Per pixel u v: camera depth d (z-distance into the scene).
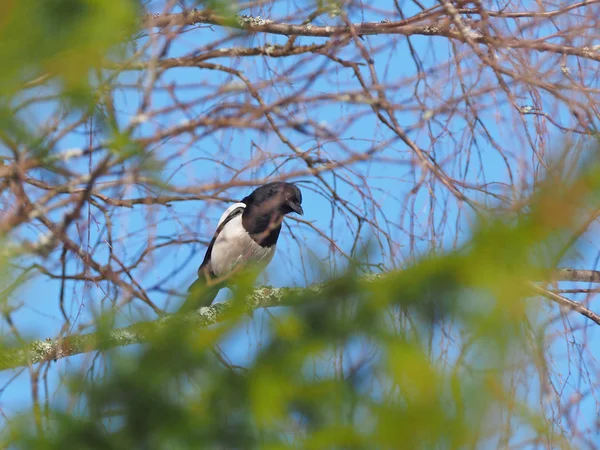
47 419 3.77
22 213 5.79
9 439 3.75
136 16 4.38
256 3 6.14
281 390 3.63
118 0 3.86
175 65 7.09
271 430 3.71
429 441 3.46
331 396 3.61
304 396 3.64
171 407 3.78
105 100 5.09
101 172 5.63
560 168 3.46
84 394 3.83
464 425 3.45
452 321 3.51
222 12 6.11
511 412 4.16
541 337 4.78
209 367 3.83
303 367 3.69
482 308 3.44
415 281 3.51
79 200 5.94
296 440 3.66
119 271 7.12
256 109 6.38
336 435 3.53
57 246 6.71
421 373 3.44
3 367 5.10
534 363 4.85
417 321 3.58
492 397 3.47
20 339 5.09
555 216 3.33
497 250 3.38
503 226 3.42
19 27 3.67
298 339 3.72
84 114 4.85
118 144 5.18
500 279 3.37
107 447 3.73
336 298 3.75
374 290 3.66
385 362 3.51
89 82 4.25
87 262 6.73
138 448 3.75
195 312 4.27
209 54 7.48
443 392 3.47
